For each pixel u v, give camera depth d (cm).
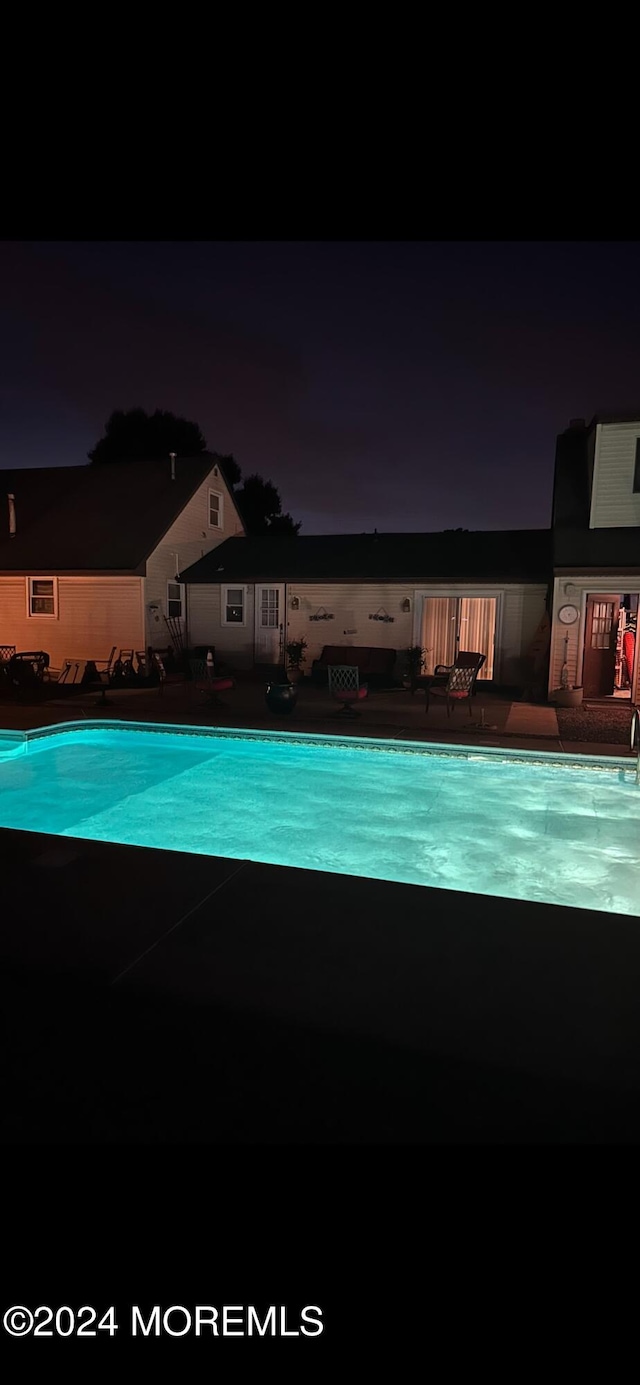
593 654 1371
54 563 1650
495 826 664
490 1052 273
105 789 805
